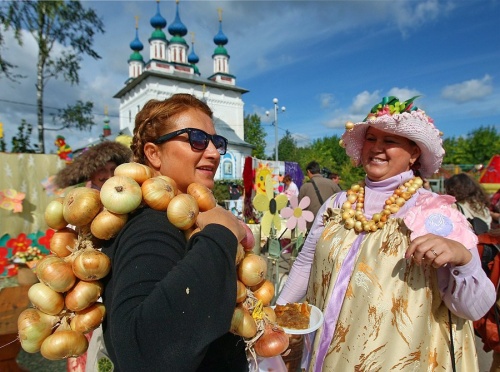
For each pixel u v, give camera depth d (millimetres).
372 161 1687
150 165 1193
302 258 2053
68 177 2600
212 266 803
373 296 1455
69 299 909
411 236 1410
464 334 1465
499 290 1985
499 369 2115
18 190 4766
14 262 3465
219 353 1016
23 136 7547
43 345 923
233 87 37375
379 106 1651
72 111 12930
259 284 1168
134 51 40969
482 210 3488
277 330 1115
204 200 1021
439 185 11555
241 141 28328
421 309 1400
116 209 900
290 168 15273
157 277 816
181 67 35938
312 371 1617
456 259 1254
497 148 38125
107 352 967
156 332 728
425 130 1529
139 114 1232
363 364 1429
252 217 8008
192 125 1131
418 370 1386
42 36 12062
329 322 1584
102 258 903
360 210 1700
